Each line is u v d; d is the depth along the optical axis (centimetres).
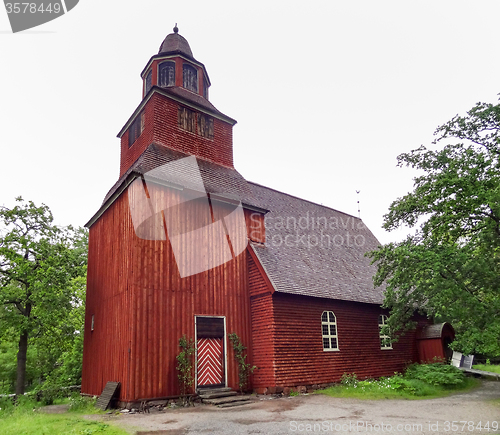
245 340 1761
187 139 1975
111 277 1712
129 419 1227
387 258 1745
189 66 2270
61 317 2186
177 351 1536
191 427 1085
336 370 1870
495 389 1761
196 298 1652
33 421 1168
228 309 1744
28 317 2123
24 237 2202
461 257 1462
